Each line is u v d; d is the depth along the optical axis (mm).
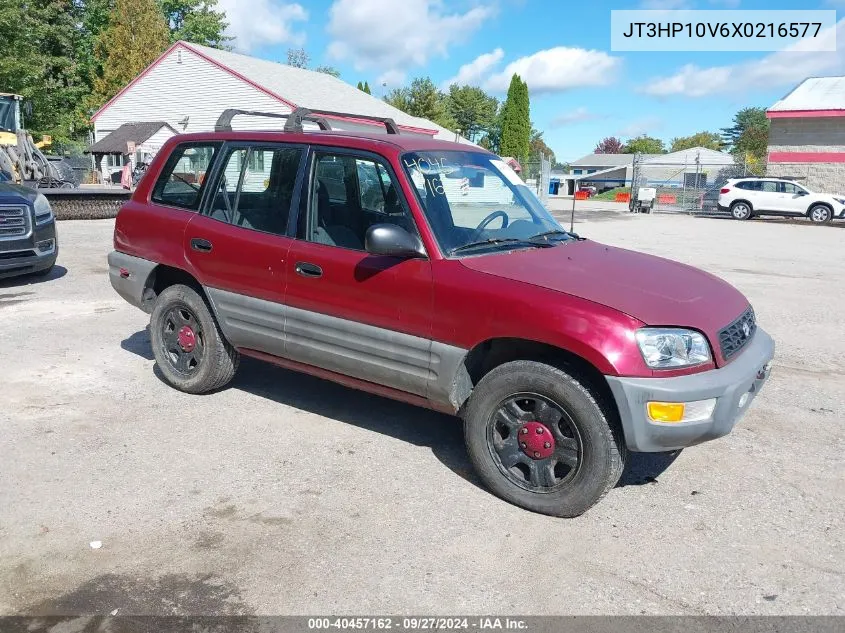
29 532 3424
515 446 3756
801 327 8133
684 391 3346
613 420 3490
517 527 3578
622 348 3359
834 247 17594
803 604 2998
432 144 4539
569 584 3113
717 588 3102
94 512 3621
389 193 4141
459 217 4203
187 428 4707
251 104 29953
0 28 34375
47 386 5418
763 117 103812
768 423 5066
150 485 3918
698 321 3547
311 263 4316
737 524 3645
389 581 3107
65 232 14891
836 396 5699
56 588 3008
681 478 4164
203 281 4934
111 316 7629
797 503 3881
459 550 3359
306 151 4531
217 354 5070
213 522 3557
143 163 28422
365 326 4137
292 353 4559
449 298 3785
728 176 38250
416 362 3975
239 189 4848
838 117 32062
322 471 4141
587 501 3555
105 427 4688
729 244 17766
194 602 2941
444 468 4219
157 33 44125
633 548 3404
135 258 5402
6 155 15352
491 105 82750
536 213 4797
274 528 3516
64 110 43531
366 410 5117
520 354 3818
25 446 4363
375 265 4055
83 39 45844
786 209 28578
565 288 3611
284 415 4977
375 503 3783
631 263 4203
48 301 8250
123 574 3117
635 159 35375
